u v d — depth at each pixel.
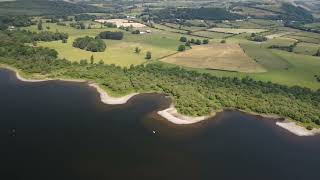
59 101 180.25
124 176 118.50
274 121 173.88
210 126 163.88
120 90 199.25
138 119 165.00
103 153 132.00
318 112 180.00
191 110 176.12
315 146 150.12
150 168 124.50
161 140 146.12
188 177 121.00
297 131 164.00
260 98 196.50
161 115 171.75
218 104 188.00
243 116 177.88
